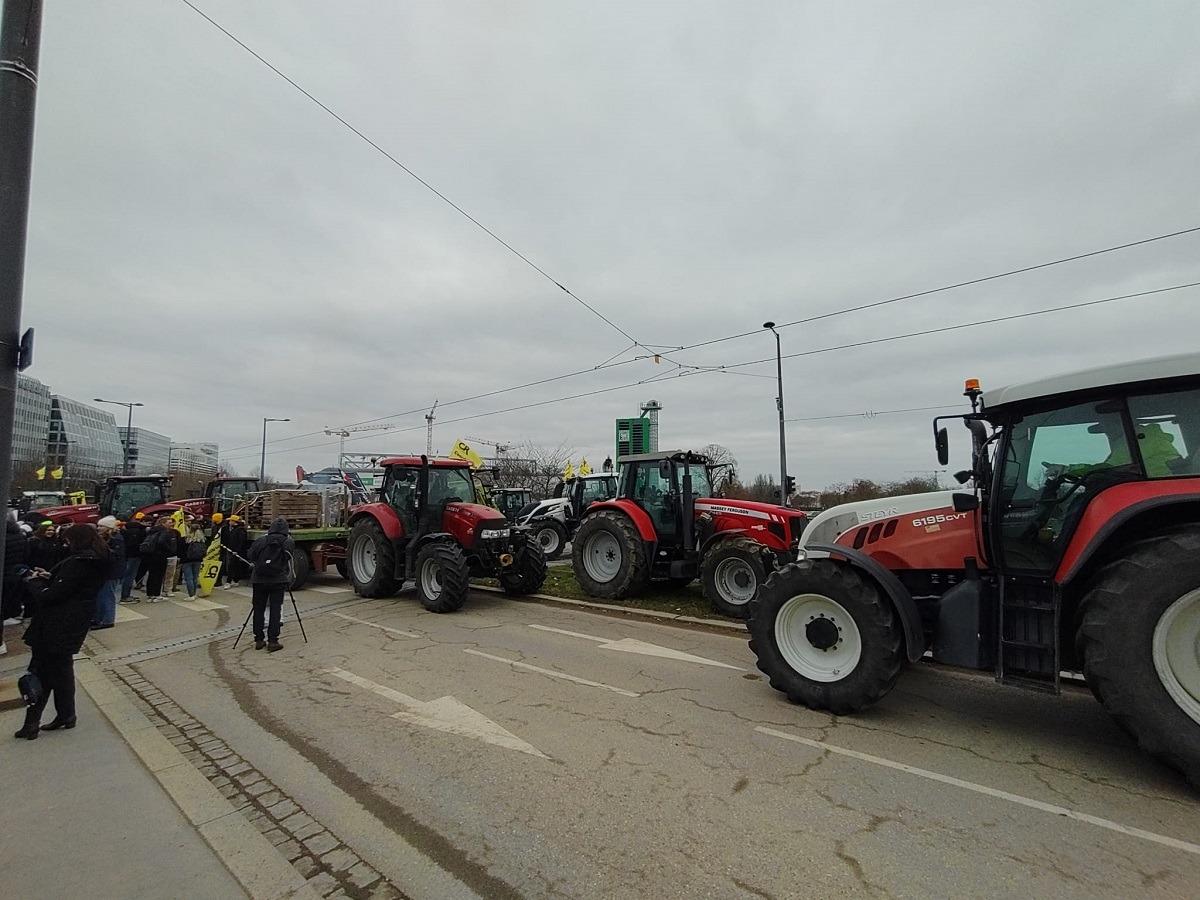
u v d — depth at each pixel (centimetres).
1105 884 276
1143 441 396
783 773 384
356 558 1083
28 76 462
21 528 714
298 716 496
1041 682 418
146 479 1681
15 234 458
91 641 774
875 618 461
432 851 307
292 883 278
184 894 270
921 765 396
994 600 450
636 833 319
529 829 325
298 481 2284
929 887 273
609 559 1018
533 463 4156
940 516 494
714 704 511
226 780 386
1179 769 351
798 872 285
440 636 766
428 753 420
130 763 403
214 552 1162
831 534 567
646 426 2895
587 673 603
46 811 341
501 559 1002
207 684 586
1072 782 373
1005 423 456
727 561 872
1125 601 365
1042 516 429
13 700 511
